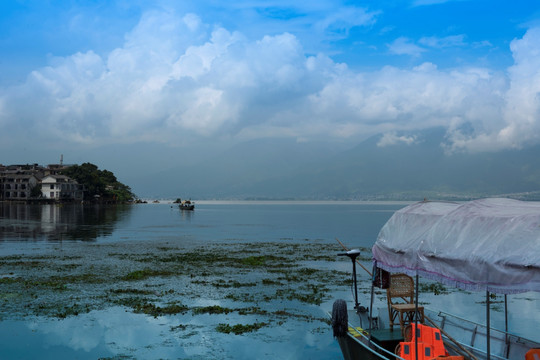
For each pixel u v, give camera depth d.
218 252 35.34
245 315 16.64
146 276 24.06
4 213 89.38
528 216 8.08
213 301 18.69
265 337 14.30
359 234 55.75
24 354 12.61
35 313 16.48
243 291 20.62
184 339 14.02
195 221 84.94
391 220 11.65
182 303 18.28
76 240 43.03
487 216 8.85
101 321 15.69
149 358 12.51
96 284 21.67
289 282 22.92
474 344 11.98
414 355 10.68
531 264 7.11
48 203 135.12
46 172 154.00
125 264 28.12
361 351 11.23
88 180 156.12
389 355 11.47
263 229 64.31
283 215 119.81
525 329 15.91
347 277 24.59
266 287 21.58
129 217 90.06
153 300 18.70
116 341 13.75
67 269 25.88
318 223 81.81
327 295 20.06
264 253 35.00
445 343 12.01
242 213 133.62
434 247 9.34
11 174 143.50
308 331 14.97
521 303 19.72
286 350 13.24
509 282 7.45
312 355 12.91
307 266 28.48
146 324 15.45
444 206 11.15
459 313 17.83
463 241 8.81
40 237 45.38
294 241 45.66
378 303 18.61
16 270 25.39
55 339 13.85
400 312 12.50
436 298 20.30
